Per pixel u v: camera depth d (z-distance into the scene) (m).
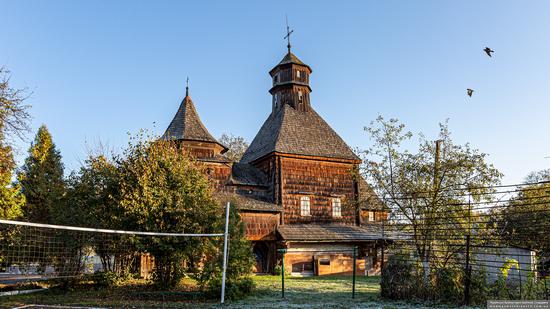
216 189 26.81
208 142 27.58
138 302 12.52
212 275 13.76
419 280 13.33
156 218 14.64
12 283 16.91
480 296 12.26
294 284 19.02
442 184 15.65
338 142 31.16
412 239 15.07
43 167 37.41
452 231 14.95
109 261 16.16
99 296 13.61
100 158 16.28
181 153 17.75
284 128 30.06
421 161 16.03
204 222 14.95
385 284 13.68
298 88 33.09
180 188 15.24
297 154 28.38
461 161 15.25
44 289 14.94
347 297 14.19
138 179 14.89
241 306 11.99
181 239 14.47
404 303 12.59
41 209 30.44
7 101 17.31
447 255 14.25
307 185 28.52
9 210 18.53
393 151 16.91
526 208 14.55
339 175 29.69
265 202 27.16
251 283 14.84
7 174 18.70
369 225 29.28
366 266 28.11
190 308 11.58
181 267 15.02
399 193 16.27
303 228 26.98
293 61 33.06
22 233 14.69
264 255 26.70
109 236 15.10
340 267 27.38
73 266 14.88
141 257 17.94
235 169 29.52
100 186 15.77
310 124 31.69
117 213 15.02
